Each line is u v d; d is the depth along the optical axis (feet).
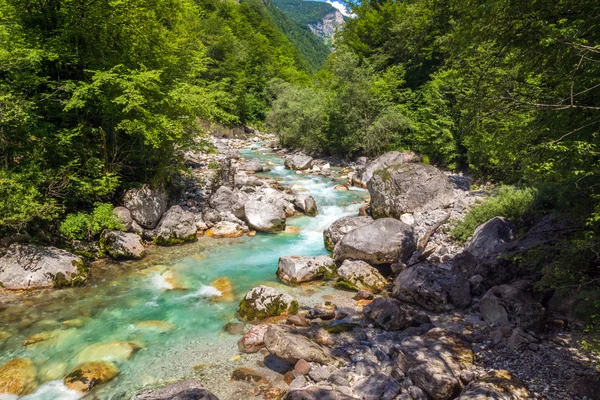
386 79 107.65
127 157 50.78
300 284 37.65
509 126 22.50
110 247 42.65
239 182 72.49
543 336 24.25
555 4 18.22
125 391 22.40
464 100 25.52
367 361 24.02
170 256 44.50
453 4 24.38
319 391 19.95
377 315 29.17
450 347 23.48
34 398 21.77
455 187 66.33
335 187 75.61
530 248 26.14
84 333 28.50
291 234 53.31
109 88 43.47
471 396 18.24
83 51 46.03
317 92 141.18
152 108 49.06
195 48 70.74
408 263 39.86
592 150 15.79
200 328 29.58
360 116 101.45
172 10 57.21
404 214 52.70
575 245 22.07
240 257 44.78
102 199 48.06
